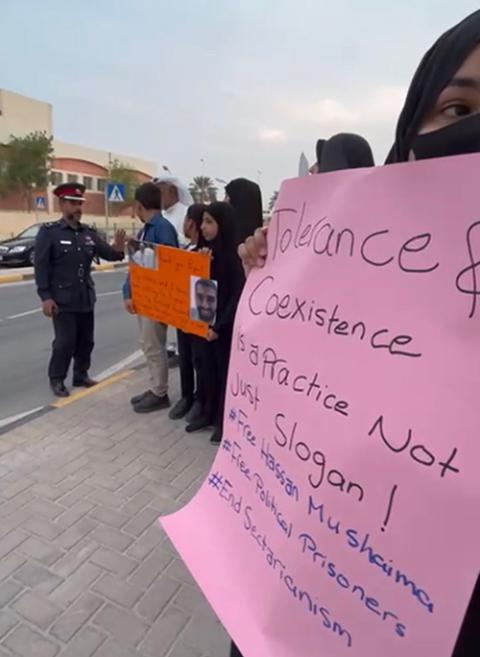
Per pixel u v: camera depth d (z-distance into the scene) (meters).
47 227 4.32
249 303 1.11
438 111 0.87
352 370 0.80
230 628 0.91
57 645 1.85
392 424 0.73
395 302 0.76
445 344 0.69
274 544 0.90
